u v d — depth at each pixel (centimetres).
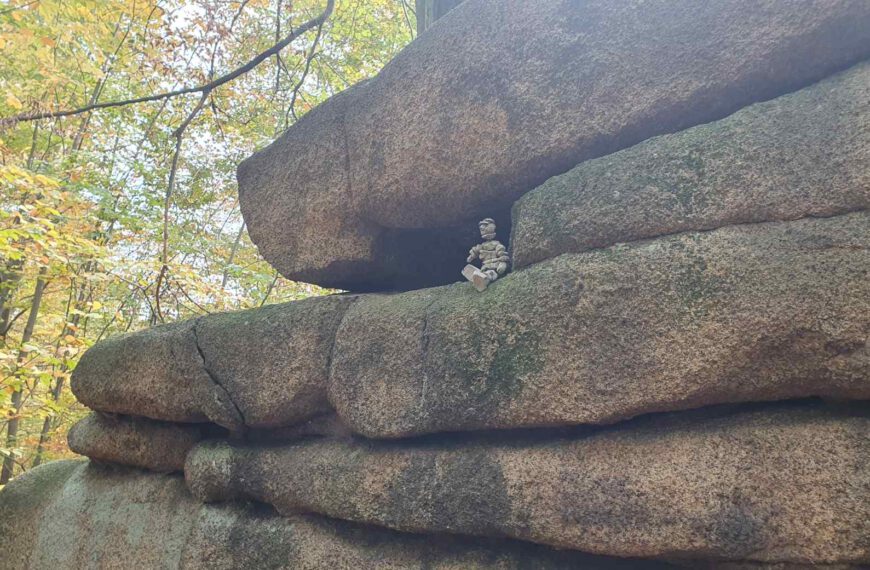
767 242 225
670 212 247
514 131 316
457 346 289
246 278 1037
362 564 296
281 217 428
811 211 222
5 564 480
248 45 865
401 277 420
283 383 357
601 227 261
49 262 711
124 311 1081
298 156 422
